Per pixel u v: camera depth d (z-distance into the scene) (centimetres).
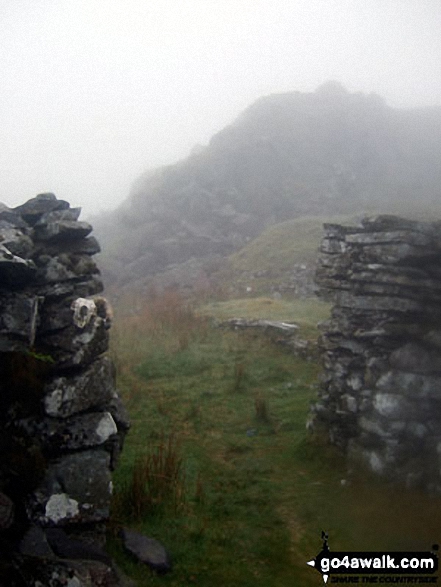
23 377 228
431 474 309
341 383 376
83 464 231
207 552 251
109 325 279
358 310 367
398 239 336
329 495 317
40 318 249
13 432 224
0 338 229
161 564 229
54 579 180
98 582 193
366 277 353
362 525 284
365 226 359
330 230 391
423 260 336
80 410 240
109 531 246
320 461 363
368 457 335
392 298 342
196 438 403
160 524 266
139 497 275
